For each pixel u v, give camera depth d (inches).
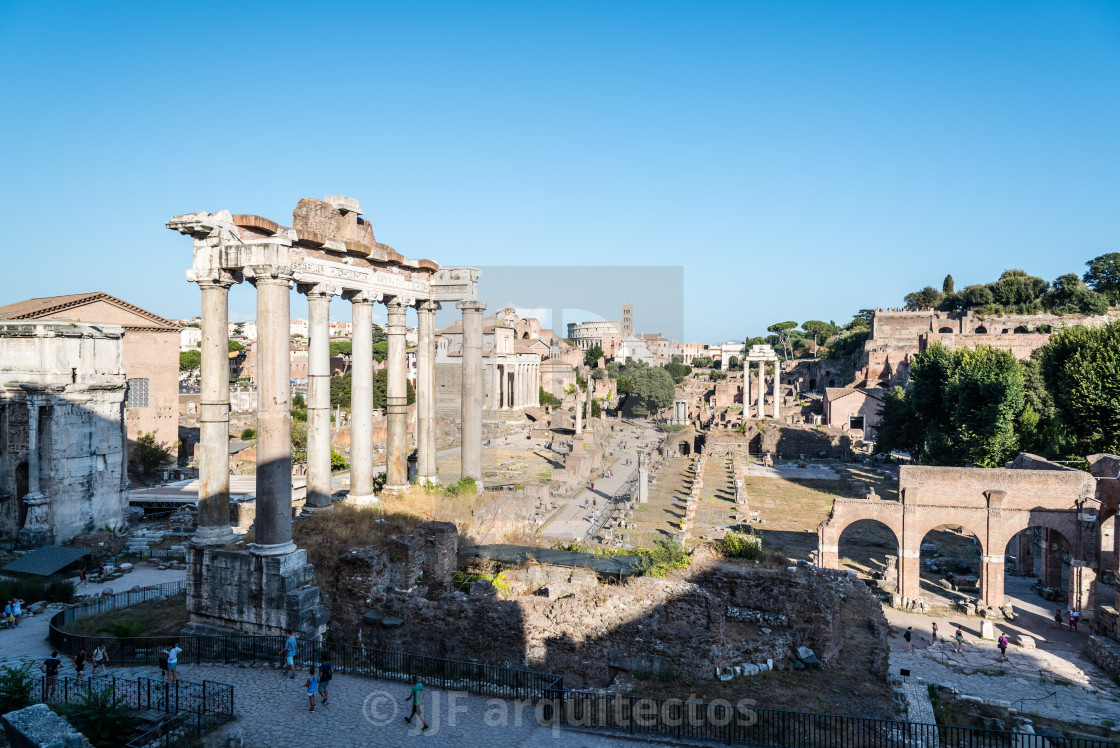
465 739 818.8
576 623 1008.9
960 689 1427.2
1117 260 7140.8
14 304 3339.1
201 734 802.2
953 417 3043.8
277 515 1030.4
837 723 908.6
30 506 2241.6
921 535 2016.5
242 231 1059.3
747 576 1175.0
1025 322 6594.5
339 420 4074.8
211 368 1082.1
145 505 2753.4
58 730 617.6
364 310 1302.9
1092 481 1900.8
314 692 877.2
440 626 1019.9
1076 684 1464.1
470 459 1216.2
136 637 1080.8
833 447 4815.5
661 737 853.8
